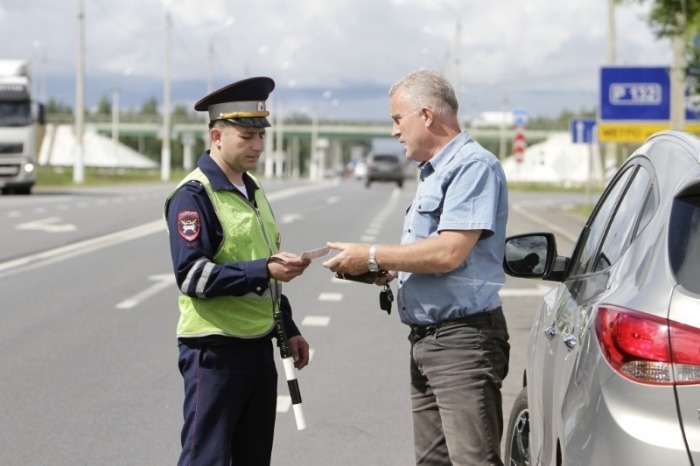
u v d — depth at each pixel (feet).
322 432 32.58
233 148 20.84
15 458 29.25
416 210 21.01
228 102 20.81
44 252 82.79
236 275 20.13
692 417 13.93
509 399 36.78
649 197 16.67
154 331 48.80
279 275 20.16
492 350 20.97
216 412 20.81
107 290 62.03
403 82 21.15
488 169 20.48
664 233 15.14
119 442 30.89
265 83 21.08
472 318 20.81
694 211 15.05
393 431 32.71
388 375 40.42
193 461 20.88
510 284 69.92
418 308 20.97
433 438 22.09
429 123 20.84
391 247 20.34
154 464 28.81
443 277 20.74
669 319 14.21
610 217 19.34
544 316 21.63
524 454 23.84
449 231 20.26
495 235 20.79
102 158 584.40
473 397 20.72
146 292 61.21
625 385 14.44
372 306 57.82
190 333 20.89
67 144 605.31
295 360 22.26
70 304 56.70
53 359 42.39
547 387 18.95
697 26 76.02
